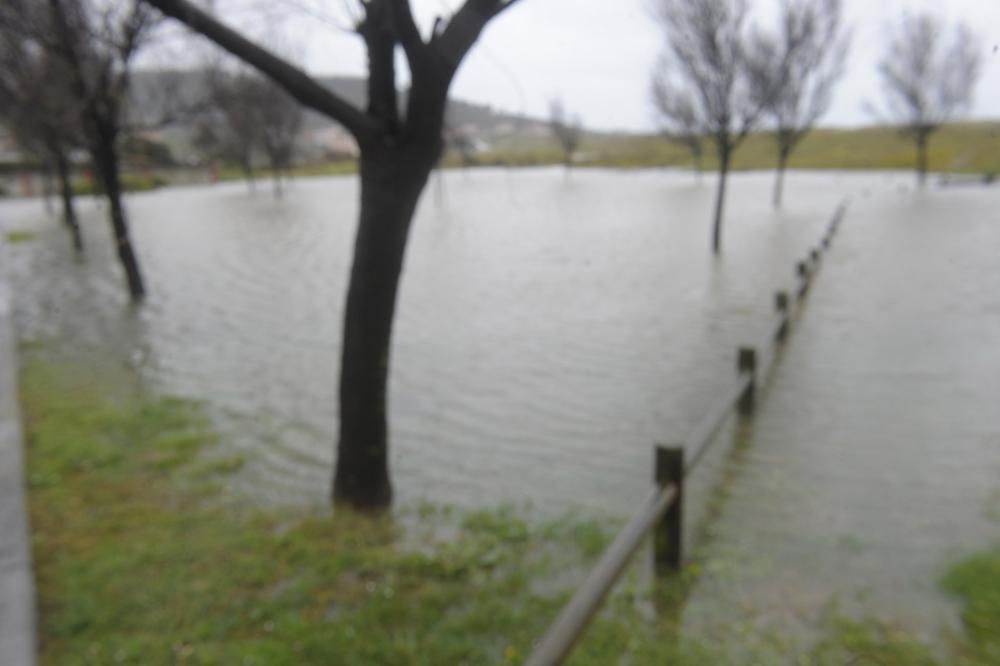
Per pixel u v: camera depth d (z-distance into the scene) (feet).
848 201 79.71
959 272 41.34
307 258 54.19
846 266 44.98
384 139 13.84
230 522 15.05
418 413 22.72
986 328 29.71
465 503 16.56
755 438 19.94
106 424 20.81
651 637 11.20
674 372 25.94
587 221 74.95
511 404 23.32
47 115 33.99
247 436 20.57
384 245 14.38
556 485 17.62
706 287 40.24
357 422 15.40
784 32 54.70
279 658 10.66
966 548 14.03
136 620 11.69
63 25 27.35
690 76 55.16
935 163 134.31
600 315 34.53
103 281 47.78
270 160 156.76
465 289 41.45
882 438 19.66
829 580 12.98
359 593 12.48
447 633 11.32
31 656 10.66
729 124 51.83
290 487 17.17
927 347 27.66
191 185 150.51
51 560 13.51
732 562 13.55
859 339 29.04
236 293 42.27
